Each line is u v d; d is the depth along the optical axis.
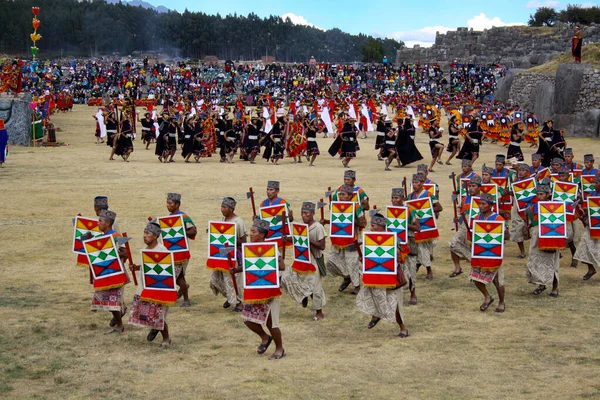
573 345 10.32
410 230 12.62
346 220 13.18
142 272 10.17
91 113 61.53
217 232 12.06
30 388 8.55
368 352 10.10
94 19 155.25
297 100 64.06
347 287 14.00
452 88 75.00
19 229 17.97
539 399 8.09
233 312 12.25
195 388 8.54
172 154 32.06
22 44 139.62
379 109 54.59
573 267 15.83
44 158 31.89
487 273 12.13
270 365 9.48
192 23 166.88
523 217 16.23
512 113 39.53
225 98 71.06
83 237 11.88
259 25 175.12
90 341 10.52
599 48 50.16
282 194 23.11
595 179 14.36
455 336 10.88
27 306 12.16
